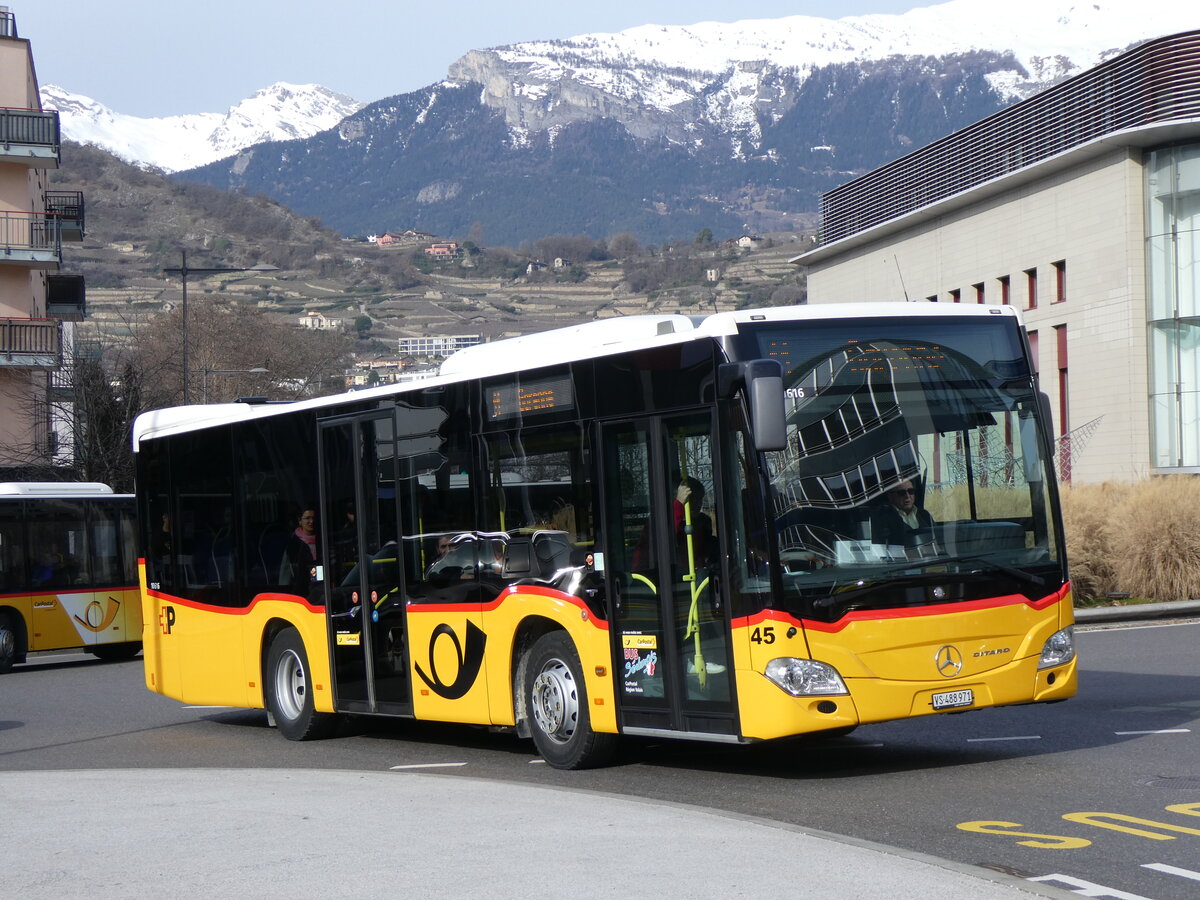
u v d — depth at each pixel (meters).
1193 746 11.35
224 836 8.92
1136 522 26.14
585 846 8.17
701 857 7.79
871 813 9.32
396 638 13.30
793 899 6.86
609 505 11.14
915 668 10.16
